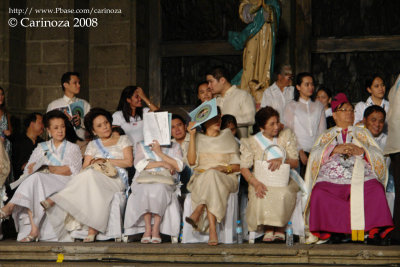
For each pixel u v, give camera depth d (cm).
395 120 1362
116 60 2094
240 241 1369
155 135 1427
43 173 1463
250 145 1391
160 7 2178
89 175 1416
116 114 1655
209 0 2159
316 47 2106
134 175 1486
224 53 2147
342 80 2100
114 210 1422
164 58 2181
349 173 1355
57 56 2012
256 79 1836
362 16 2094
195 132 1395
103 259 1263
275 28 1842
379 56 2084
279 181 1349
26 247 1300
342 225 1318
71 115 1652
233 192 1371
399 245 1319
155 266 1228
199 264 1223
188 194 1395
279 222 1327
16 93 1969
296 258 1203
